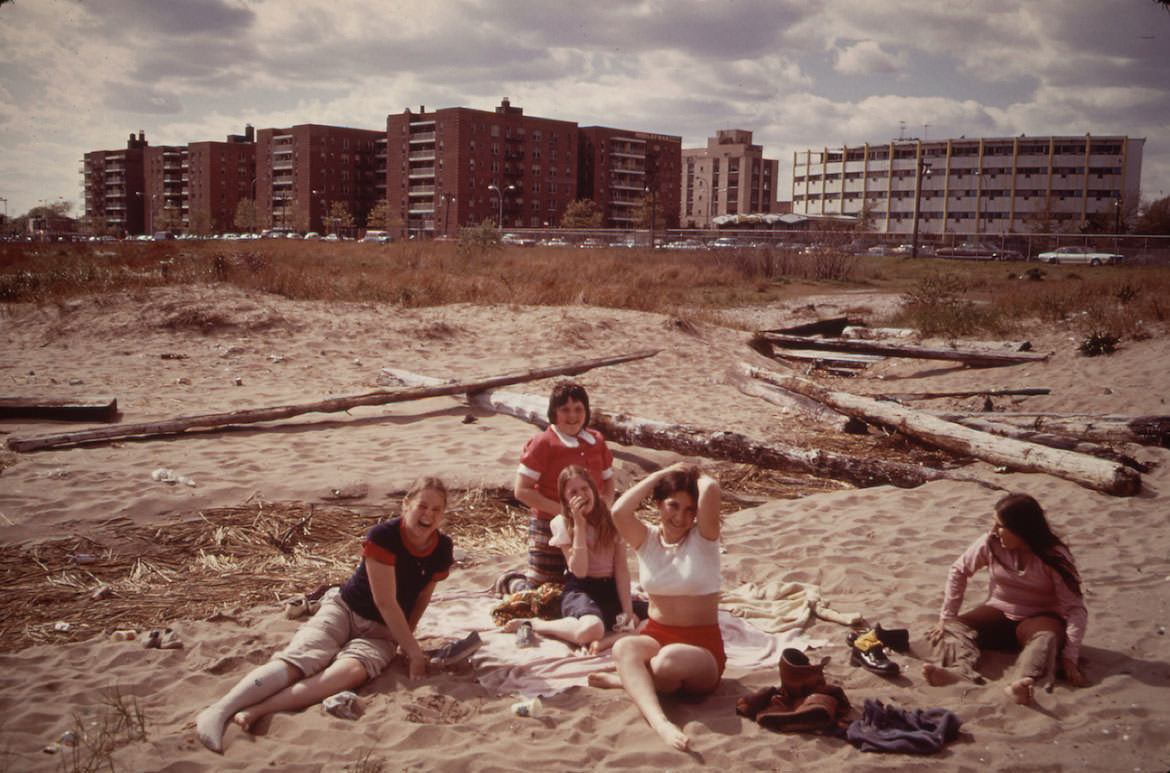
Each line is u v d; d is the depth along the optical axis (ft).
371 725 12.92
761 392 43.14
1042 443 31.58
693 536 14.30
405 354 49.83
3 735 12.37
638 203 451.12
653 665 13.84
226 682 14.38
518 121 435.53
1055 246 213.46
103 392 37.24
